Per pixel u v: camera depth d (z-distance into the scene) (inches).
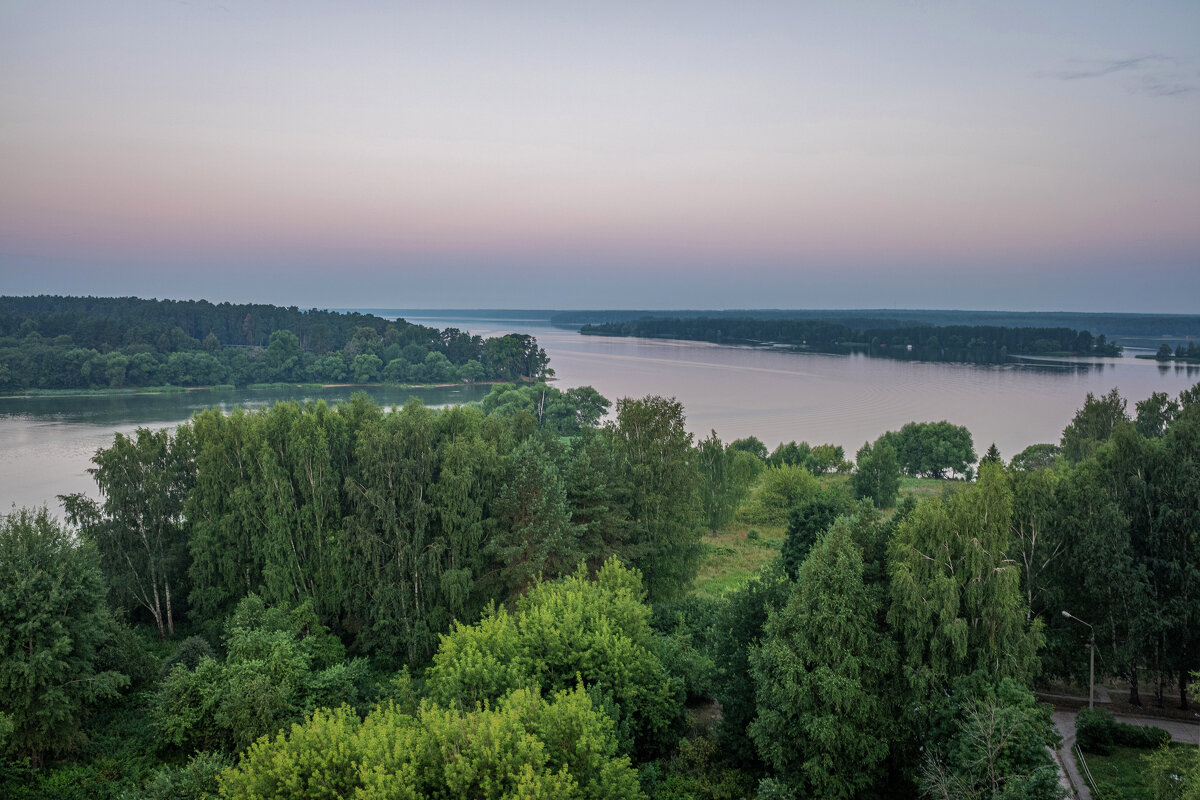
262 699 1280.8
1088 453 3004.4
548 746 949.2
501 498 1971.0
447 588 1806.1
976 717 1034.1
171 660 1606.8
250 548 1955.0
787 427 5984.3
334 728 928.9
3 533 1374.3
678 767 1283.2
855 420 6250.0
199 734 1327.5
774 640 1184.8
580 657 1255.5
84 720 1453.0
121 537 1958.7
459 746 912.3
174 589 2043.6
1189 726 1424.7
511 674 1156.5
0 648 1279.5
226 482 1972.2
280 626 1612.9
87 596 1409.9
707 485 3171.8
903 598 1192.2
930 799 1123.3
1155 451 1592.0
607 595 1423.5
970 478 4626.0
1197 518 1461.6
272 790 867.4
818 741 1124.5
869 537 1364.4
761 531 3287.4
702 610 1910.7
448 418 2180.1
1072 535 1568.7
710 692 1492.4
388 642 1847.9
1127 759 1282.0
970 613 1216.2
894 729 1177.4
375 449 1881.2
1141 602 1451.8
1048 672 1499.8
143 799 1122.7
